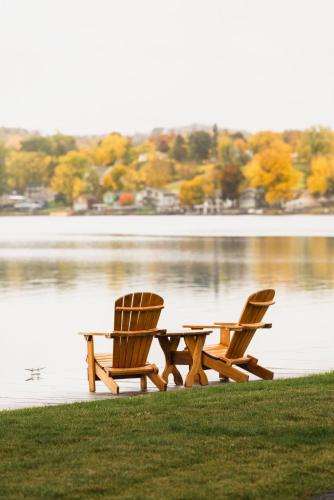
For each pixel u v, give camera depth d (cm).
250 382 1180
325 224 13275
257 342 1680
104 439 829
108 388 1191
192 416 921
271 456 761
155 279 3312
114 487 683
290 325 1941
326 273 3516
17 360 1540
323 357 1491
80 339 1812
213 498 657
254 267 3888
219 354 1280
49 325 2036
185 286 2994
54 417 937
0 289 2975
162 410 964
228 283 3092
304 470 720
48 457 769
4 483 695
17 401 1141
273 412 927
